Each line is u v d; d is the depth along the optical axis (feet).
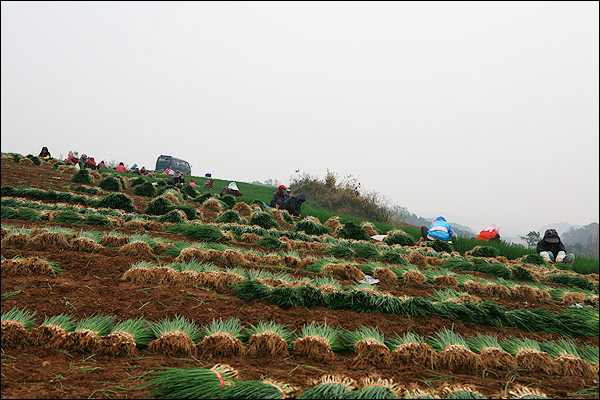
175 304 12.10
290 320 12.02
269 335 9.83
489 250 35.45
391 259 25.04
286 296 13.39
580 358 10.36
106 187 44.27
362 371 8.90
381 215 88.17
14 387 6.80
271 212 41.65
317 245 26.53
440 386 8.00
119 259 16.33
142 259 16.83
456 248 39.37
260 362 9.05
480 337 11.09
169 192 43.42
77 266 14.74
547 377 9.54
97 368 8.03
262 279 14.93
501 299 18.60
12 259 13.57
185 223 27.58
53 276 13.39
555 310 17.49
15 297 11.16
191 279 14.34
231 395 6.98
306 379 8.11
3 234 17.08
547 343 11.55
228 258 18.44
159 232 24.38
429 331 12.19
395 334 11.24
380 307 13.65
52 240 17.08
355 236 36.01
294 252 22.80
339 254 24.70
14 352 8.41
